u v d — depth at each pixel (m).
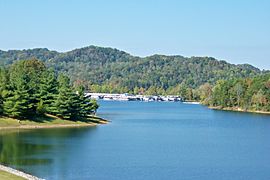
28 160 95.06
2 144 117.62
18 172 79.88
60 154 104.25
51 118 173.75
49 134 142.62
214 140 141.62
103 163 94.62
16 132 145.38
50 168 87.69
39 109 170.25
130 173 85.88
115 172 86.31
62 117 177.00
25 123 162.75
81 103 184.00
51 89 178.25
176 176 84.69
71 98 177.38
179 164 96.19
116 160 98.69
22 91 165.12
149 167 92.06
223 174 87.62
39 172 83.88
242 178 84.81
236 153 113.75
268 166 96.19
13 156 99.44
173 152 113.00
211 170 90.94
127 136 145.88
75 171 85.94
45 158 98.12
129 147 119.75
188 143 131.88
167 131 168.00
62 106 175.12
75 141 128.12
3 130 149.50
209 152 114.62
